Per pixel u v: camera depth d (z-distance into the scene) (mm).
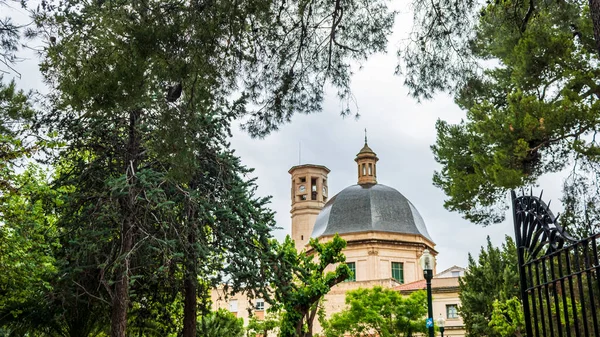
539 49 13086
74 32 9156
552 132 13008
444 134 16203
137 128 18297
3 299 20469
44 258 18312
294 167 76500
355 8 10758
